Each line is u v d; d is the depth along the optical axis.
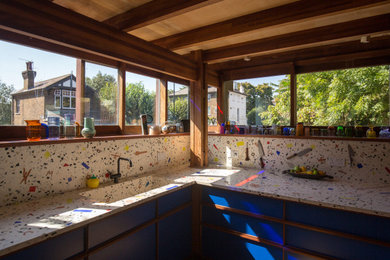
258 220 1.97
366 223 1.55
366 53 2.35
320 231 1.70
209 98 3.44
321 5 1.64
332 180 2.24
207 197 2.25
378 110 2.33
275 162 2.66
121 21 1.86
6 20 1.26
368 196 1.75
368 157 2.15
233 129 3.04
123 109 2.37
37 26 1.38
